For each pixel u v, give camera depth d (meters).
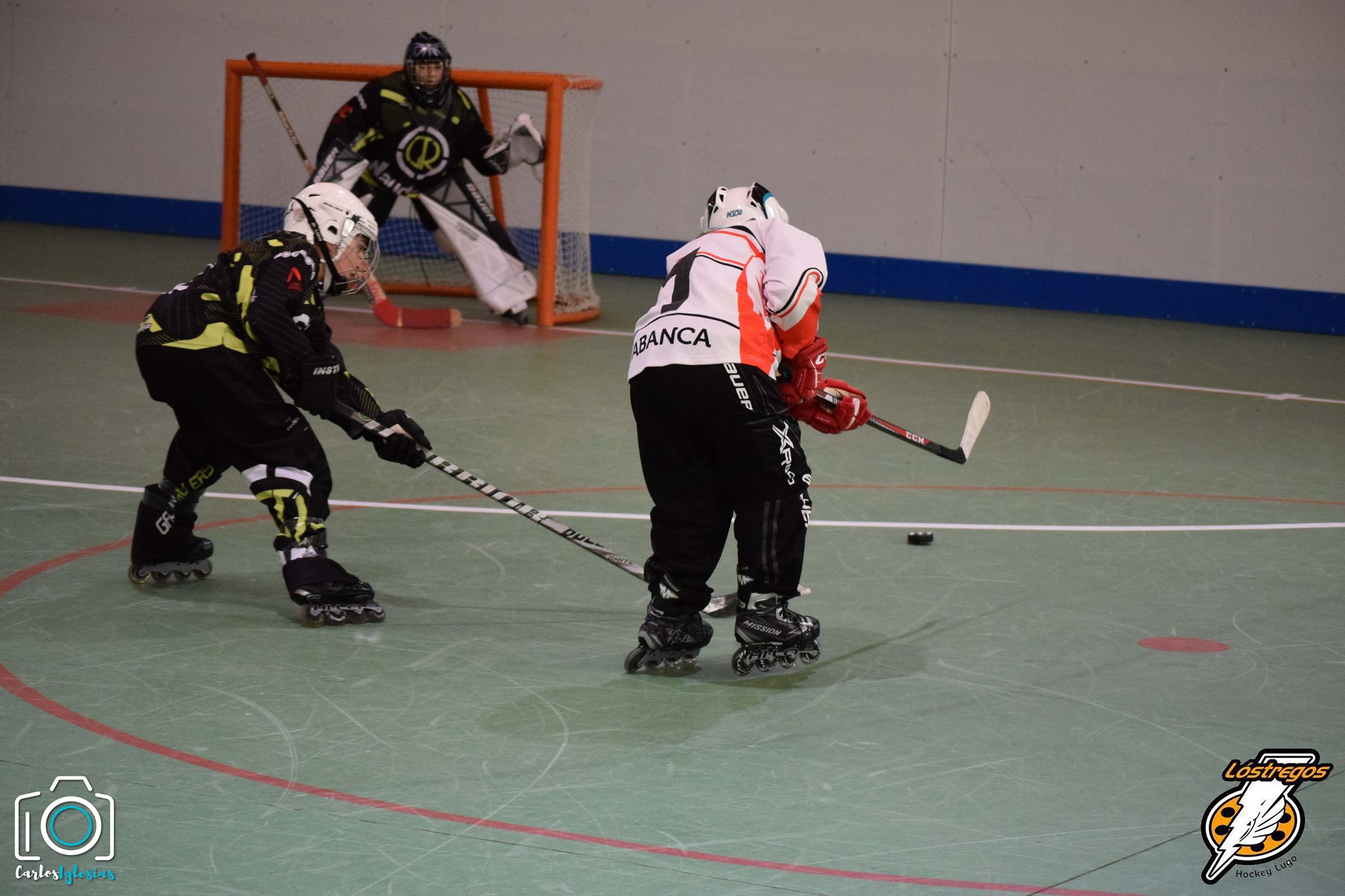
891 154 25.44
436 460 8.06
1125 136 24.11
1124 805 5.89
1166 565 9.70
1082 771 6.23
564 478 11.71
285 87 28.28
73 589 8.41
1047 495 11.70
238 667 7.25
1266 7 23.05
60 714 6.54
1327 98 22.91
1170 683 7.38
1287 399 16.86
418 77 19.44
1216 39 23.39
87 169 29.94
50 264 24.27
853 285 25.98
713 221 7.45
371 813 5.61
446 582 8.85
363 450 12.39
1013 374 18.11
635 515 10.64
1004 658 7.75
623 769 6.12
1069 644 8.00
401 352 17.55
